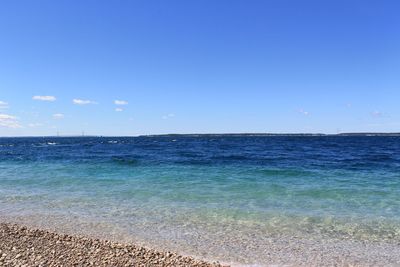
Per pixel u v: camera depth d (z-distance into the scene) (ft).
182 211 47.26
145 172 84.33
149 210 48.06
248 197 55.31
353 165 96.12
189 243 35.32
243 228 39.99
